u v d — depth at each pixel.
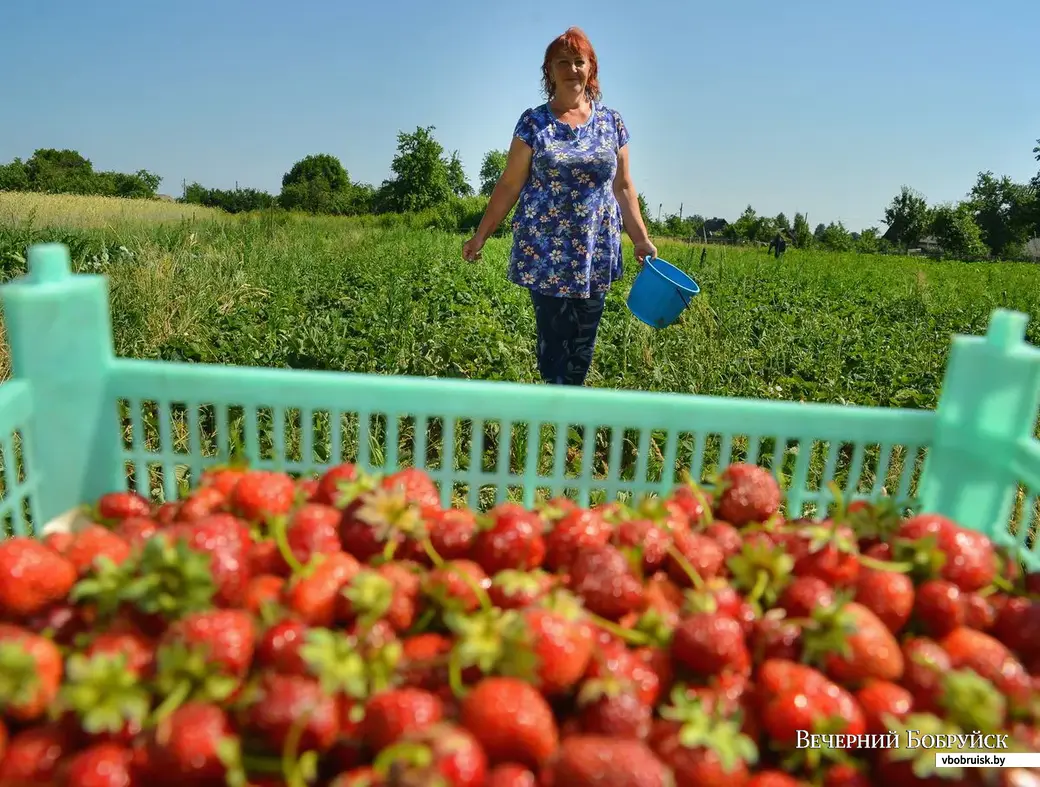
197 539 1.69
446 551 1.86
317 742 1.33
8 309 2.05
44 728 1.41
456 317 9.53
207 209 33.84
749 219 72.44
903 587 1.75
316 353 7.20
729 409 2.25
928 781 1.40
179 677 1.37
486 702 1.34
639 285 4.75
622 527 1.96
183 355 7.07
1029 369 2.11
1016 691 1.60
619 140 4.59
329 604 1.64
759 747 1.53
